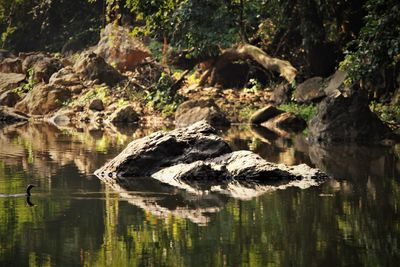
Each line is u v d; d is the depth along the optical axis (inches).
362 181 610.2
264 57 1358.3
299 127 1169.4
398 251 382.3
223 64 1446.9
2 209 496.7
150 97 1396.4
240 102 1332.4
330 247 392.2
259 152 816.3
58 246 397.4
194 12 1327.5
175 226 443.5
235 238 412.8
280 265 358.3
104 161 746.8
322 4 1299.2
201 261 366.3
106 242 404.5
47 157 782.5
